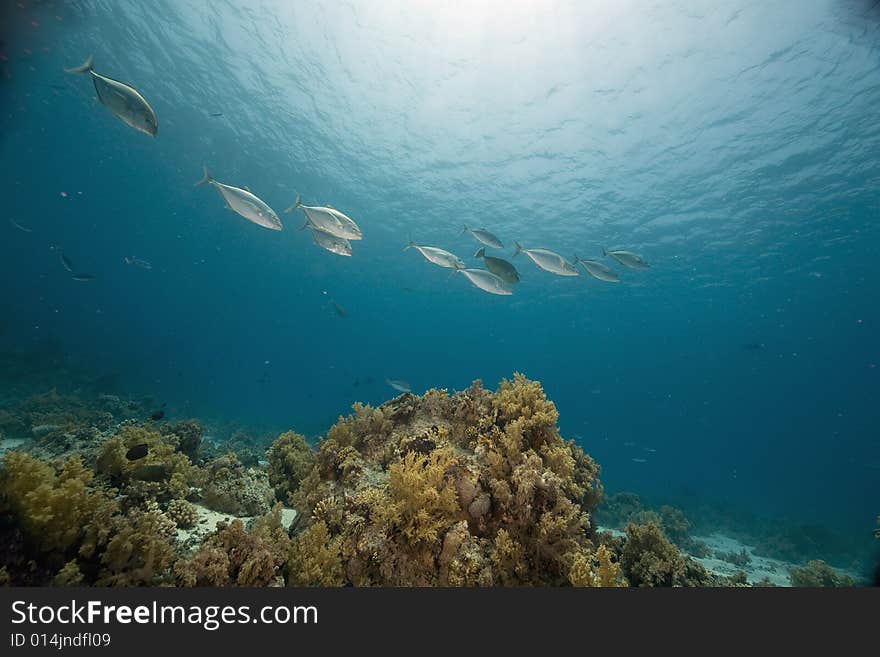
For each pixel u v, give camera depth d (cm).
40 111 2698
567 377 8638
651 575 508
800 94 1775
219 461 749
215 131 2708
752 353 5106
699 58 1773
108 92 411
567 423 8581
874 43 1514
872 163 1961
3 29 1805
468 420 600
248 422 2736
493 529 437
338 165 2956
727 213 2539
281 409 4869
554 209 2922
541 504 429
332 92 2302
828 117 1831
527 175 2675
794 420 8338
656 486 2973
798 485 5588
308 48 2033
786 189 2248
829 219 2375
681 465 6162
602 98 2077
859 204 2211
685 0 1588
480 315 5856
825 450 9019
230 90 2336
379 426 663
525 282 4088
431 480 429
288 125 2583
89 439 822
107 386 2184
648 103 2031
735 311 3919
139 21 1900
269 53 2073
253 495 670
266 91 2325
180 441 827
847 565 1368
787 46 1627
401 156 2770
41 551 333
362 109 2408
